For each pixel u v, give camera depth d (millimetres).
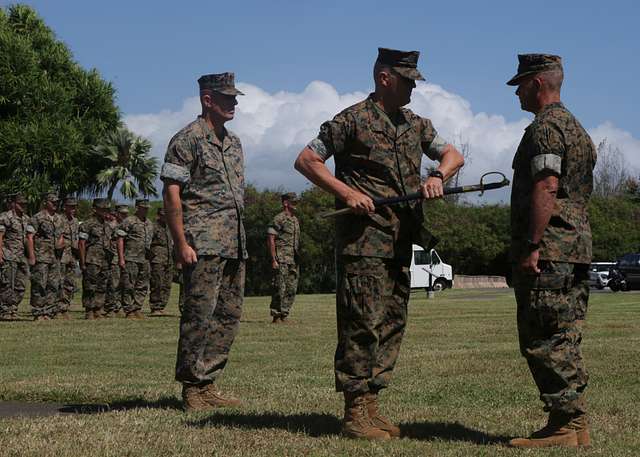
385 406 7016
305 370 9742
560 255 5246
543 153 5234
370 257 5559
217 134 7172
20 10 44406
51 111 41656
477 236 53125
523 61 5516
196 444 5375
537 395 7598
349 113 5664
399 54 5637
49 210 18938
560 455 5105
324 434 5766
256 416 6465
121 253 19031
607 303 26922
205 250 6906
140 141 44531
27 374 9328
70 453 5098
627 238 57250
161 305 20594
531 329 5336
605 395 7688
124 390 7965
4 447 5254
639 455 5176
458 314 20562
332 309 23250
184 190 7016
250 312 21859
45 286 18766
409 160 5691
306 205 47094
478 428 6062
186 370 6918
